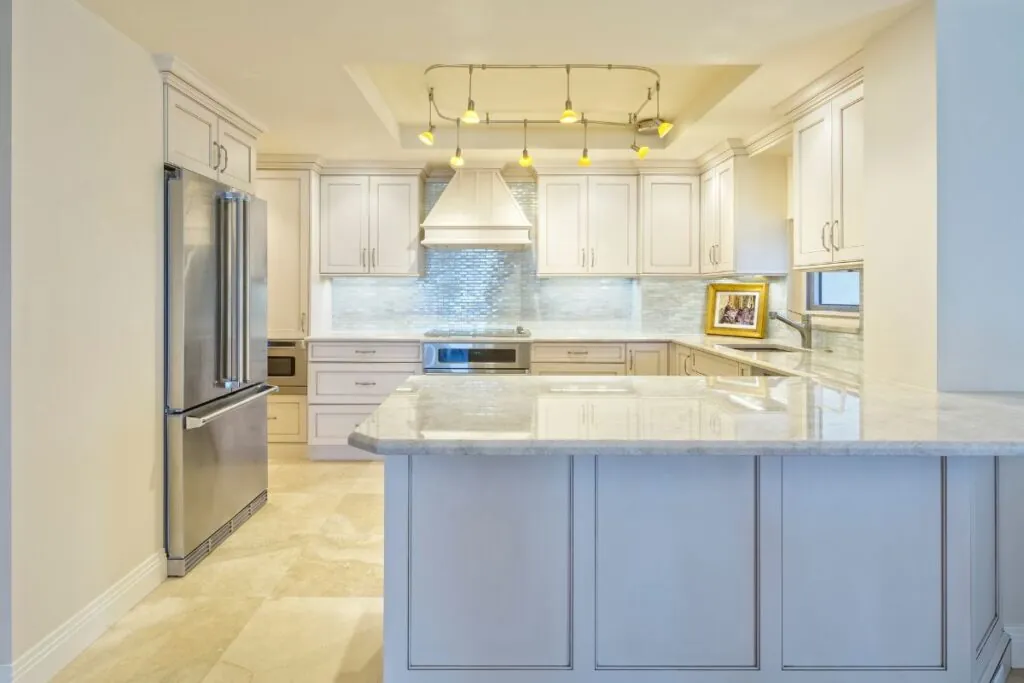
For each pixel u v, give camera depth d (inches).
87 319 94.8
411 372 199.5
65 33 90.1
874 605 73.0
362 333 220.8
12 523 80.1
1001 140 93.9
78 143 92.8
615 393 90.4
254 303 144.3
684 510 72.9
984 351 94.2
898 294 102.9
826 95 128.3
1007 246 94.0
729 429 64.8
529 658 73.4
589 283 222.5
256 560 124.3
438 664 73.1
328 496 163.3
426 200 219.5
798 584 73.0
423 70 144.6
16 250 80.7
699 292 220.1
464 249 221.3
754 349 177.2
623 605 73.3
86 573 94.2
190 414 119.4
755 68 122.8
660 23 102.7
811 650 73.2
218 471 131.2
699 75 146.8
